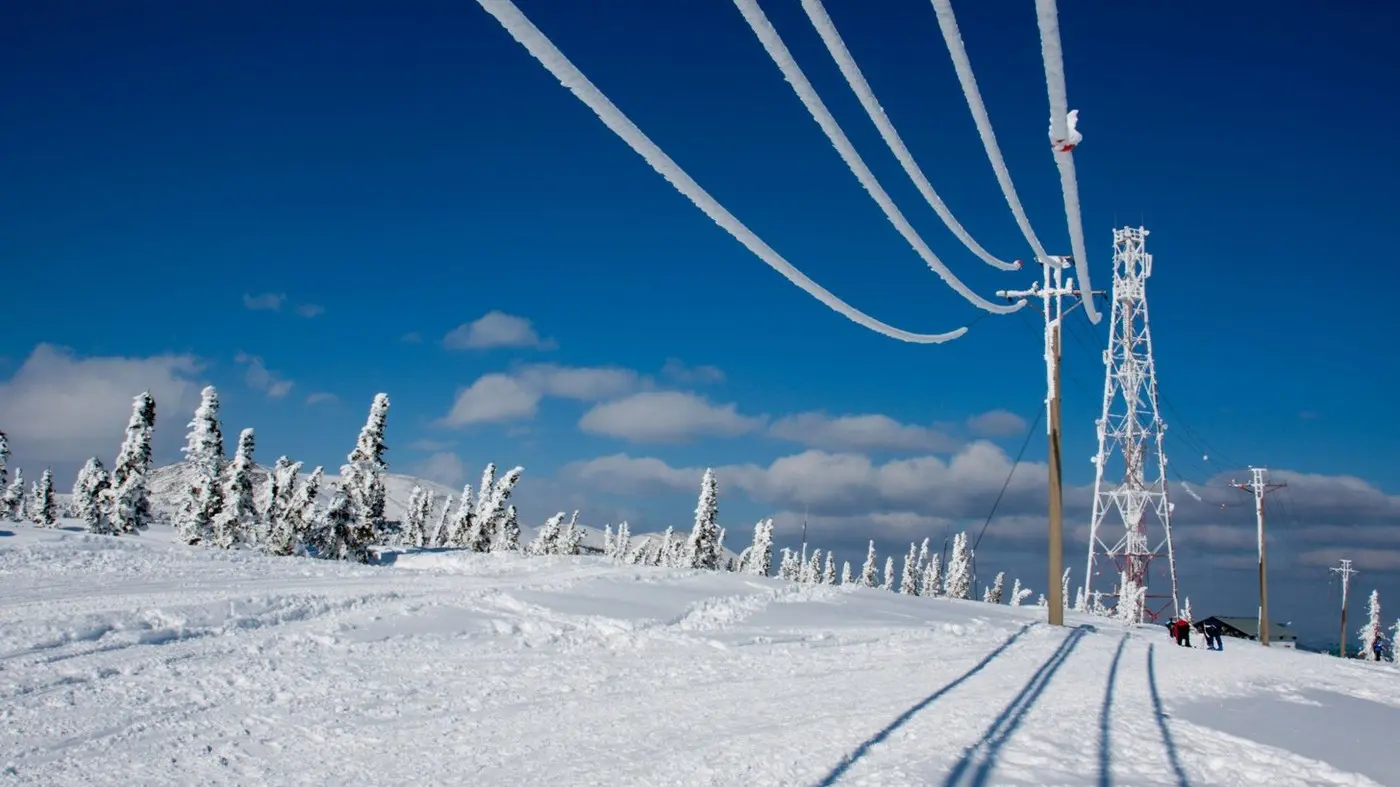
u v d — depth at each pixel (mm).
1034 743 10641
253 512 54250
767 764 9406
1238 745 11234
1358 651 75062
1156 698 14984
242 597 19500
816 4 4559
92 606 17719
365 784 8742
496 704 12930
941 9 4891
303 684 13430
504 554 40844
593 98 4473
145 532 71812
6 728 10219
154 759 9438
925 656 20203
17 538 28547
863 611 27266
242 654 15234
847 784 8586
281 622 18547
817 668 17766
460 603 21891
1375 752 11492
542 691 14078
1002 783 8727
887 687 15453
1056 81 5266
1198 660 22125
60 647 14453
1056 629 27797
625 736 10914
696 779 8820
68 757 9375
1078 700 14383
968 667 18609
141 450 59875
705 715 12383
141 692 12281
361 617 19094
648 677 15836
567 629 20469
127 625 16234
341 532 51688
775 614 25281
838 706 13289
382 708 12297
